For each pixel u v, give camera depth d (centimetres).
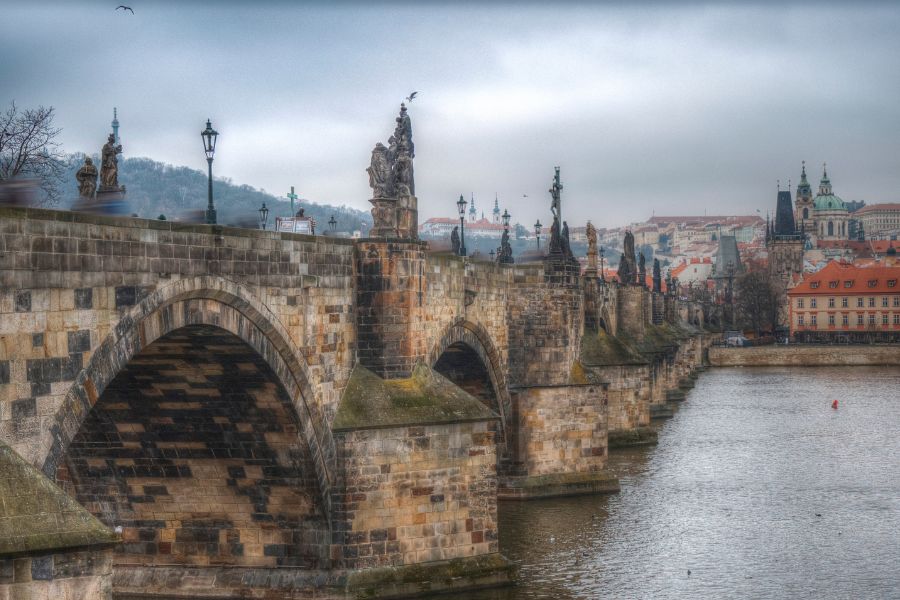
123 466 6138
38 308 3991
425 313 6956
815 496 10212
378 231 6794
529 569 7356
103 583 3553
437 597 6469
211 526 6406
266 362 5528
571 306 10062
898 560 7788
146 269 4609
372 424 6388
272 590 6253
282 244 5741
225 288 5147
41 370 4003
